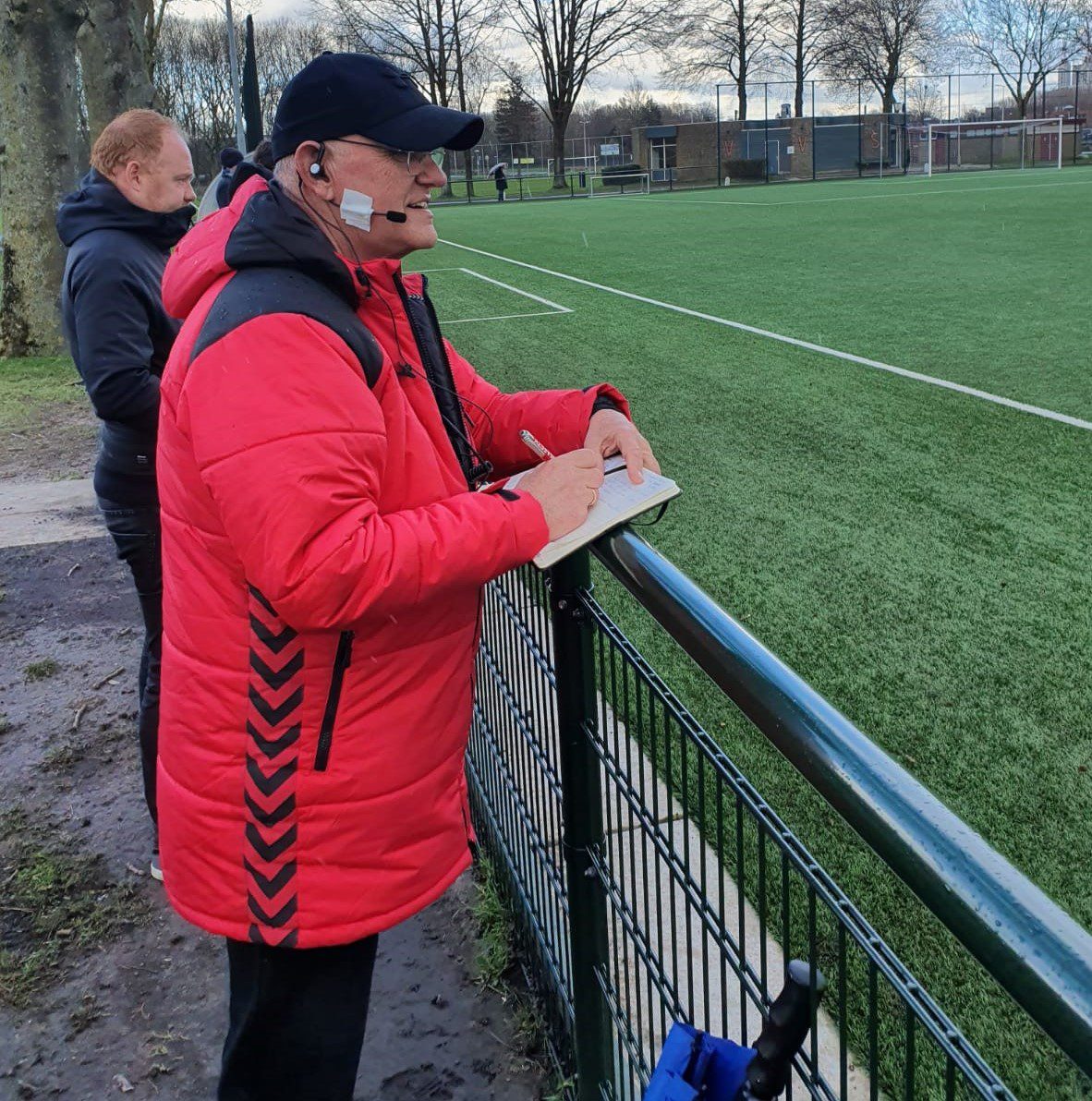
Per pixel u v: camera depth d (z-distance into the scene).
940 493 5.38
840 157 45.78
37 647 4.50
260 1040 1.74
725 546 4.87
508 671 2.48
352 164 1.53
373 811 1.58
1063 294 11.06
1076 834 2.80
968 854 0.84
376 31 47.28
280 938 1.59
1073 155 49.41
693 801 2.94
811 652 3.85
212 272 1.53
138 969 2.62
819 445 6.28
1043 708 3.40
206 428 1.42
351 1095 1.80
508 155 57.69
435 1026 2.41
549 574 1.87
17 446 7.93
